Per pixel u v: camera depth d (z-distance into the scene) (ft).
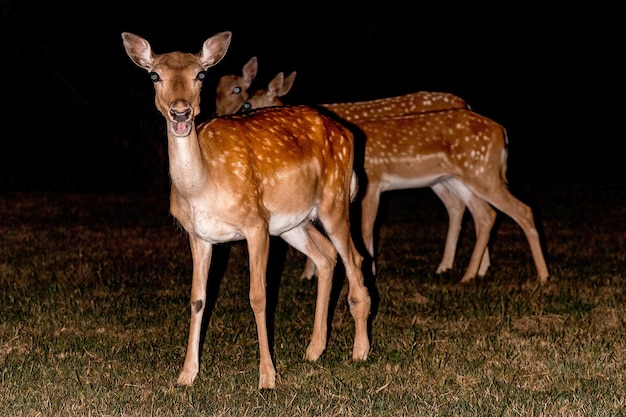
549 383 22.13
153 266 35.88
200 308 22.31
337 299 30.55
